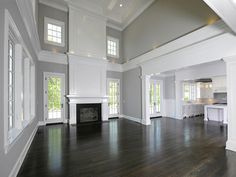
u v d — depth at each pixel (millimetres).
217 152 2982
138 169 2322
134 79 6895
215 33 3492
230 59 3100
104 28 7066
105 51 7051
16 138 2186
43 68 5867
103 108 6926
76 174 2182
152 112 7707
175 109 7480
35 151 3092
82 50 6453
